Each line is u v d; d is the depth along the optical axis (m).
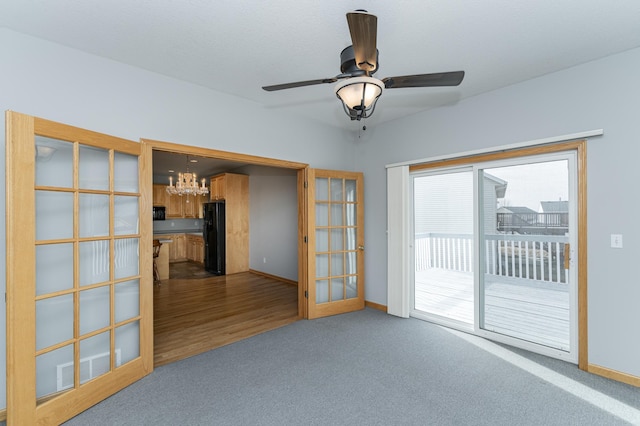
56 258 1.96
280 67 2.52
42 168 1.88
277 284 5.68
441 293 4.29
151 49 2.23
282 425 1.83
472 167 3.26
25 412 1.68
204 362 2.63
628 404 2.00
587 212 2.45
